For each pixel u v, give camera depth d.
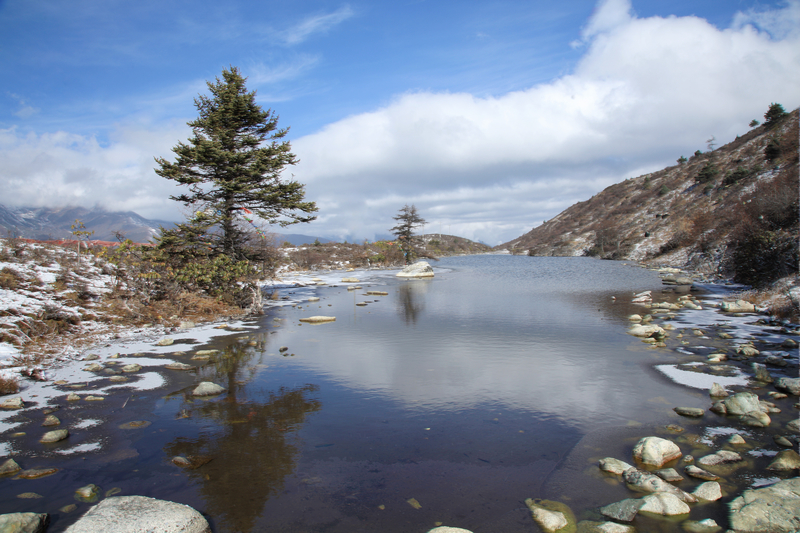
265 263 20.42
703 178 74.00
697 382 7.58
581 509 3.96
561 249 89.88
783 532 3.50
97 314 12.57
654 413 6.23
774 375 7.80
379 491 4.26
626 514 3.79
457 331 12.54
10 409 6.37
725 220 38.97
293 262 44.94
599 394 7.07
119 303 13.84
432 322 14.11
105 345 10.53
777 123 74.50
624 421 5.96
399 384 7.72
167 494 4.20
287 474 4.60
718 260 31.72
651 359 9.16
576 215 123.25
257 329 13.02
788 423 5.71
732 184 58.38
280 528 3.66
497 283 28.77
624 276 33.03
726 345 10.17
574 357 9.45
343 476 4.56
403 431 5.72
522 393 7.18
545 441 5.39
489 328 12.96
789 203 22.20
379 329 12.99
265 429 5.78
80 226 16.22
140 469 4.70
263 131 19.02
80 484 4.39
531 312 15.99
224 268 16.48
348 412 6.40
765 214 23.84
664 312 15.30
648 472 4.45
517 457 4.98
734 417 6.00
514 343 10.90
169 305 14.84
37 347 9.44
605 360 9.16
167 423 5.97
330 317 14.57
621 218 89.12
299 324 13.88
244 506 4.00
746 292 18.78
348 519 3.79
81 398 6.91
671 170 105.75
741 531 3.54
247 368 8.77
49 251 16.61
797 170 31.97
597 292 22.45
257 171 17.31
